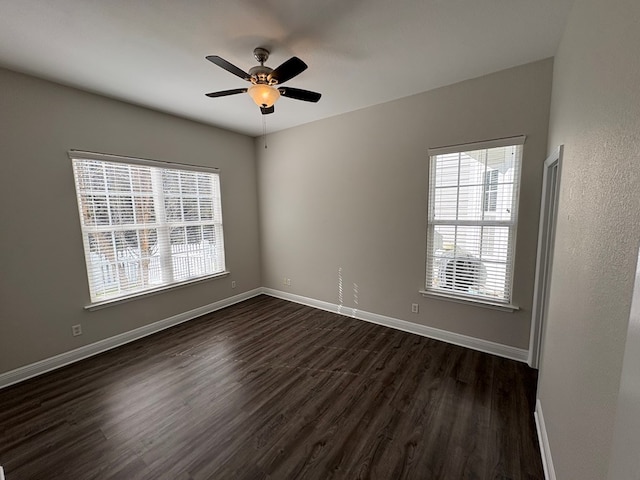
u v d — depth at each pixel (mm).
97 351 2906
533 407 2014
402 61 2305
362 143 3404
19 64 2236
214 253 4133
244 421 1929
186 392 2246
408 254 3201
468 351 2816
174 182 3580
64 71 2361
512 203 2559
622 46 894
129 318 3170
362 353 2818
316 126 3801
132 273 3213
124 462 1624
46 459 1651
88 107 2764
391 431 1820
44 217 2541
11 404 2129
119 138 3000
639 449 517
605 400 889
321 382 2355
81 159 2742
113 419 1961
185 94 2857
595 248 1072
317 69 2426
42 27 1791
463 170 2773
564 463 1247
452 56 2234
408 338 3129
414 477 1510
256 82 2072
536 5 1657
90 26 1797
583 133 1298
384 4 1654
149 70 2373
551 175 2207
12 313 2398
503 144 2502
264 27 1854
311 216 4059
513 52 2182
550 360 1684
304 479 1511
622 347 799
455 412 1977
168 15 1719
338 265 3855
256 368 2584
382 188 3311
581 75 1376
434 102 2834
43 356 2572
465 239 2834
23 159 2408
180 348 2984
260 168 4598
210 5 1641
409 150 3055
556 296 1651
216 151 4027
